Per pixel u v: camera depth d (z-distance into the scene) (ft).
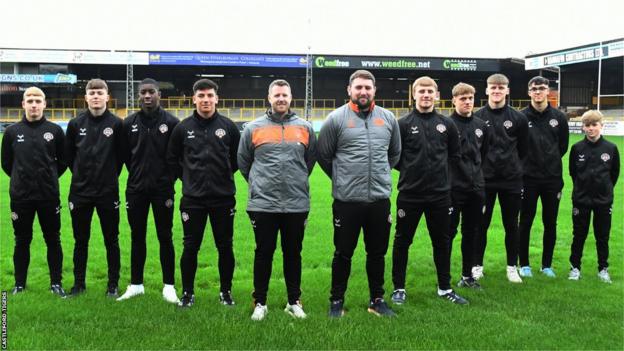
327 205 34.55
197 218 15.98
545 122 19.42
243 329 14.29
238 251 23.06
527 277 19.54
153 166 16.55
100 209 17.06
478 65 123.85
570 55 111.34
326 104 141.59
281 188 15.11
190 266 16.17
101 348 13.12
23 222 17.22
